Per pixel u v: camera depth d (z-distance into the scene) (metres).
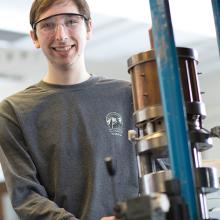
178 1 4.14
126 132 1.98
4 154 1.94
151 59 1.47
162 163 1.52
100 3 4.20
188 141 1.23
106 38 6.16
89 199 1.83
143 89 1.48
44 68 7.17
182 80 1.46
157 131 1.42
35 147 1.92
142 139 1.42
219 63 7.12
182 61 1.47
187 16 4.41
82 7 1.98
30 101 2.00
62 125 1.93
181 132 1.21
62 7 1.94
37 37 2.02
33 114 1.96
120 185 1.89
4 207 7.36
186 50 1.48
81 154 1.90
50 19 1.94
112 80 2.07
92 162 1.87
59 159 1.89
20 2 4.60
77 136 1.92
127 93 2.04
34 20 1.99
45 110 1.97
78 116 1.95
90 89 2.01
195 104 1.45
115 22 5.69
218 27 1.43
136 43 6.37
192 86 1.47
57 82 2.03
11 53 6.75
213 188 1.39
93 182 1.85
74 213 1.85
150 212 1.00
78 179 1.87
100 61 6.93
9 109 2.00
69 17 1.95
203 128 1.47
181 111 1.22
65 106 1.96
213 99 7.50
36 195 1.83
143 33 6.04
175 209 1.10
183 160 1.20
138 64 1.49
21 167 1.88
